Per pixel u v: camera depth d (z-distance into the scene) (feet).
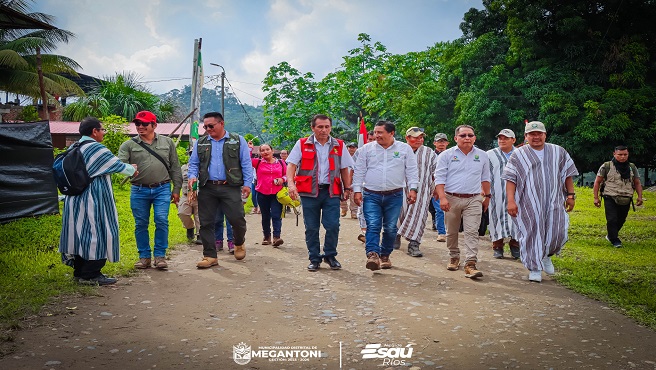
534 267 21.84
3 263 22.70
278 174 30.45
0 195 31.73
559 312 17.44
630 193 31.07
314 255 23.98
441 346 14.20
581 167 92.68
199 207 24.59
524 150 22.52
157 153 23.67
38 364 12.68
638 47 84.64
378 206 23.73
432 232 36.76
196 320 16.49
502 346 14.20
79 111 111.24
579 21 85.40
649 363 13.02
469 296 19.48
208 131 24.32
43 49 78.54
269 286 20.95
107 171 20.08
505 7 95.35
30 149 33.91
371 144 23.94
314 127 23.65
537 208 21.98
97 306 17.67
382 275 23.03
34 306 16.98
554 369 12.63
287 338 14.88
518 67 93.66
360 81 119.03
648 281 21.71
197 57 58.08
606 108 81.97
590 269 24.08
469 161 23.15
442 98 103.81
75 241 19.81
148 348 13.98
